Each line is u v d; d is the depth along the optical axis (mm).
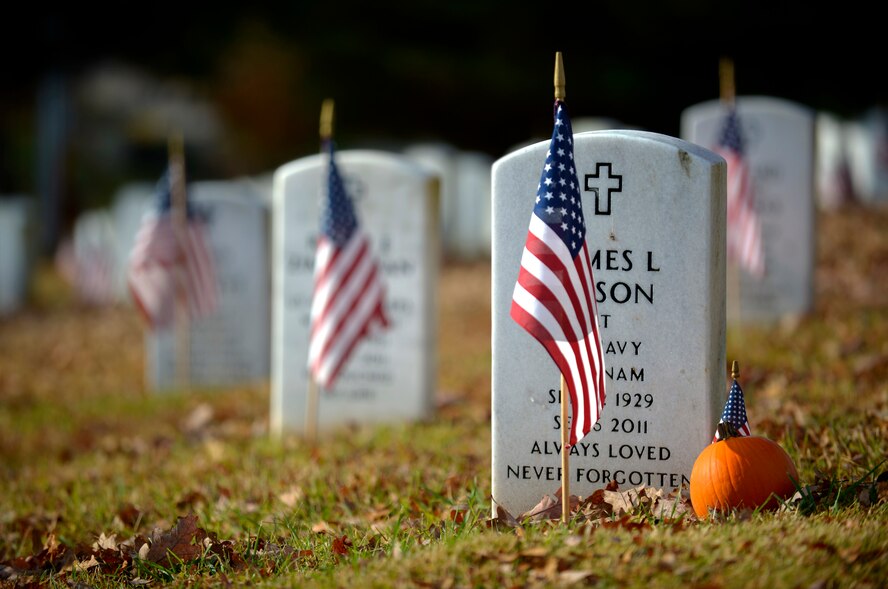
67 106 38031
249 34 37812
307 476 7691
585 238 6086
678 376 6152
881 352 9664
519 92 34594
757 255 11016
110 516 7410
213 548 6082
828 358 9836
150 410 11656
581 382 5582
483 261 22500
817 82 33781
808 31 32719
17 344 17172
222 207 12711
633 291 6164
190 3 36875
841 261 15680
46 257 34250
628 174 6133
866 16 32375
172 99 46906
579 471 6266
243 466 8484
